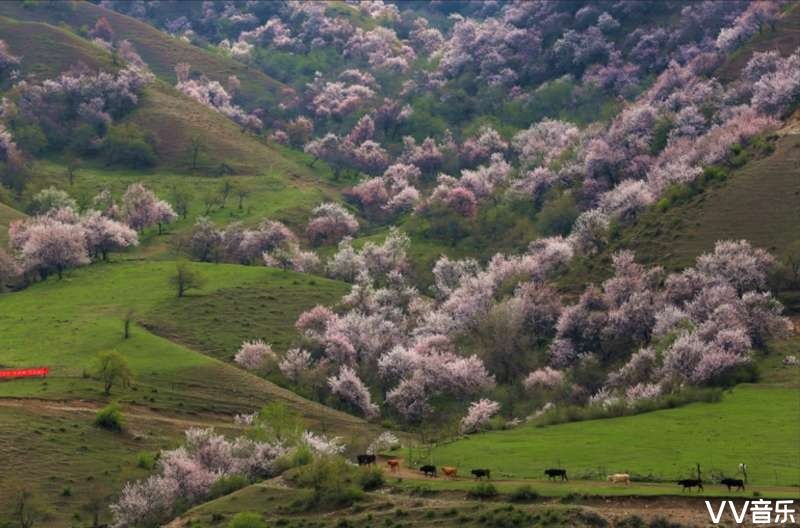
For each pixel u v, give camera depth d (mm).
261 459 195250
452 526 139250
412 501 150125
